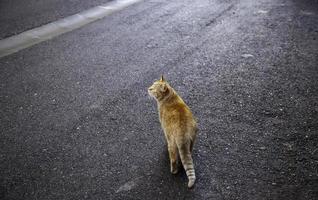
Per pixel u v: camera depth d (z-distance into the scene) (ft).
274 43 9.92
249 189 5.59
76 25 11.30
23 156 6.33
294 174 5.82
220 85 8.16
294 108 7.32
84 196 5.58
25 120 7.21
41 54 9.60
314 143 6.41
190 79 8.41
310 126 6.82
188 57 9.37
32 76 8.66
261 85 8.09
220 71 8.70
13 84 8.36
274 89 7.93
